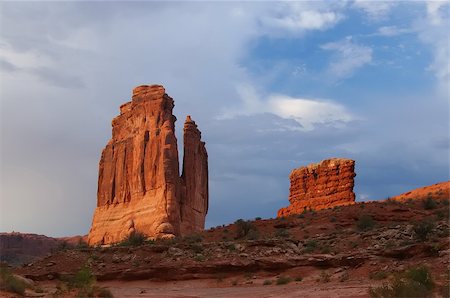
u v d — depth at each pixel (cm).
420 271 2822
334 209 6419
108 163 9644
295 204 8988
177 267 4575
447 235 4234
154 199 8469
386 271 3625
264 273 4381
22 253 14700
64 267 5059
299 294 3141
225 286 4212
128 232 8419
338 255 4272
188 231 8600
